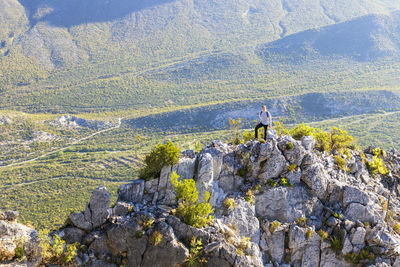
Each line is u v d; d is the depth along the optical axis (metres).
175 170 31.28
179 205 29.91
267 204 32.59
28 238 26.95
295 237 31.61
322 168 34.06
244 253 28.88
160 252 27.81
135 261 28.06
